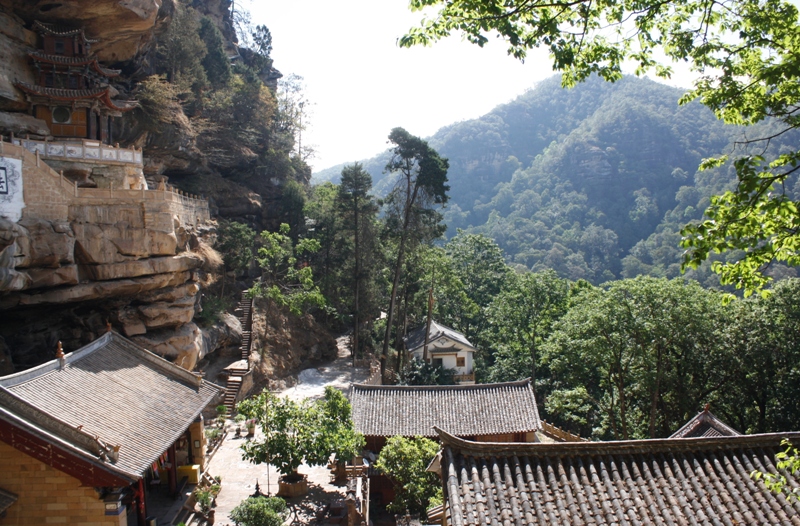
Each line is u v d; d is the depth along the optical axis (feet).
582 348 117.50
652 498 40.81
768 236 29.04
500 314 170.19
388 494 96.43
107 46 130.21
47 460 54.34
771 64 32.83
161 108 142.82
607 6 33.14
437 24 32.81
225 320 140.87
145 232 96.99
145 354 84.84
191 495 75.56
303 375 151.43
